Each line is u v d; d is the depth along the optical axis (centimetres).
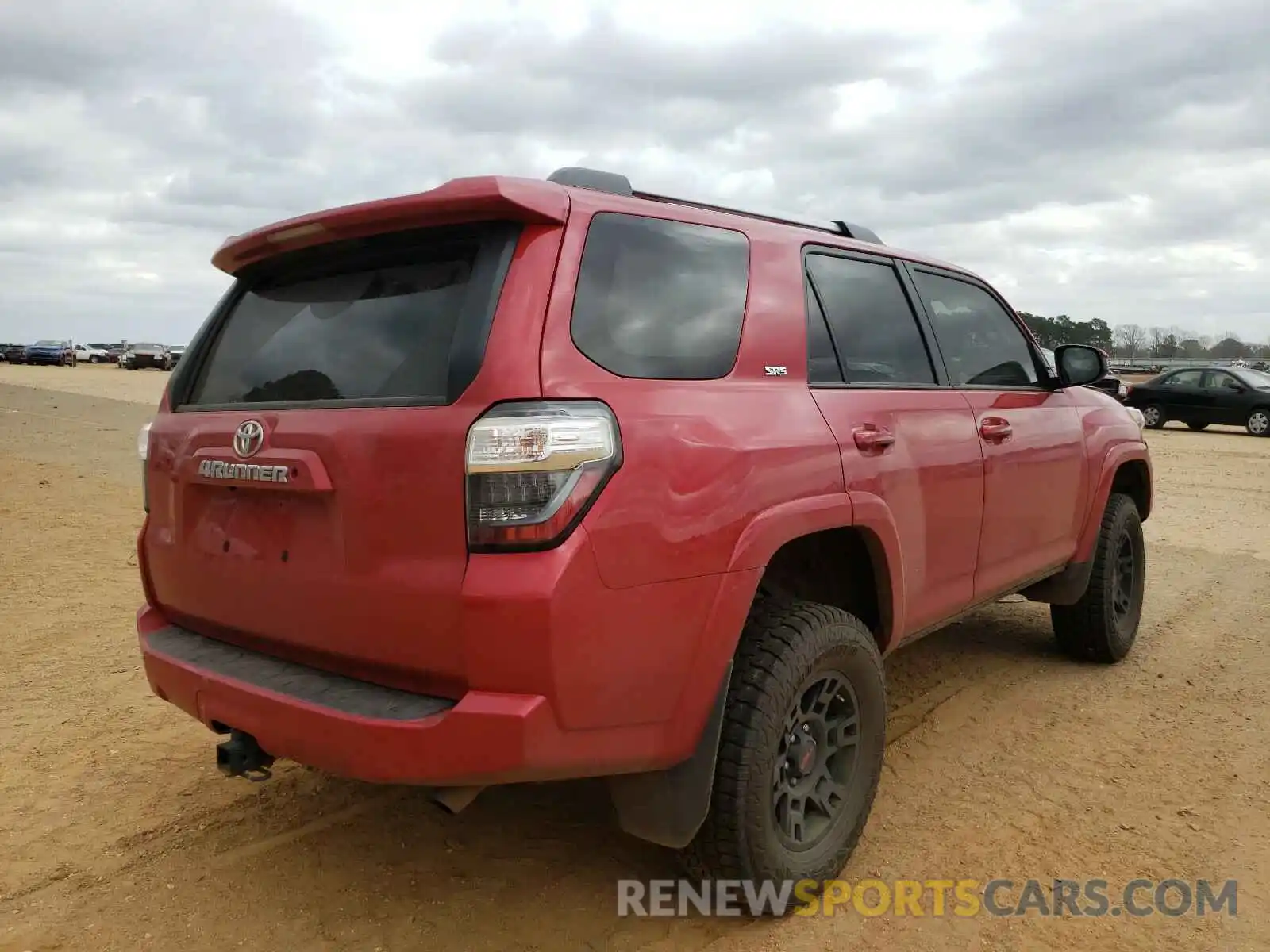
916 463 311
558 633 199
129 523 819
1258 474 1299
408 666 213
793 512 252
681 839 235
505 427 200
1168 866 287
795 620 258
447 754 200
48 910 262
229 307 293
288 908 264
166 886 275
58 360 5091
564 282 219
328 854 293
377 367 232
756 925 257
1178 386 2077
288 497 237
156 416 303
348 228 240
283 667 241
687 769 233
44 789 336
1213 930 254
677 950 246
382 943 248
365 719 207
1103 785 341
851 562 304
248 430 244
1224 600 609
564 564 200
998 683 450
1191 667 473
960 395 356
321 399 240
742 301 268
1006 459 368
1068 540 429
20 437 1374
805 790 266
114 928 254
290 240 256
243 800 329
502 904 266
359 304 247
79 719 400
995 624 556
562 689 202
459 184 219
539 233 220
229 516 256
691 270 255
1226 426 2275
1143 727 395
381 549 214
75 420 1684
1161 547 785
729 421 242
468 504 201
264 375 261
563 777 212
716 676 232
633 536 212
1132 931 254
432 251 235
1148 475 501
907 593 313
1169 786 339
